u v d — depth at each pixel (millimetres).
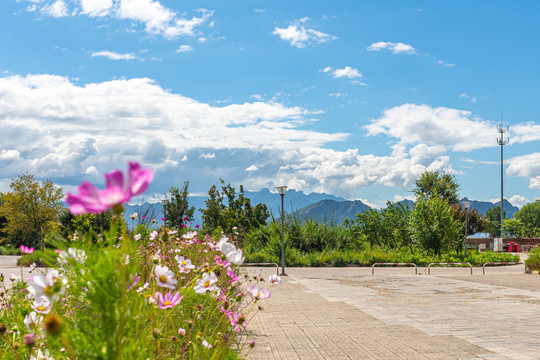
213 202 39781
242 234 30750
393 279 20500
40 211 45188
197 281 3475
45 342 2818
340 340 7891
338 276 22094
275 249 30469
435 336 8227
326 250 32281
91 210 1408
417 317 10367
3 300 5434
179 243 8906
